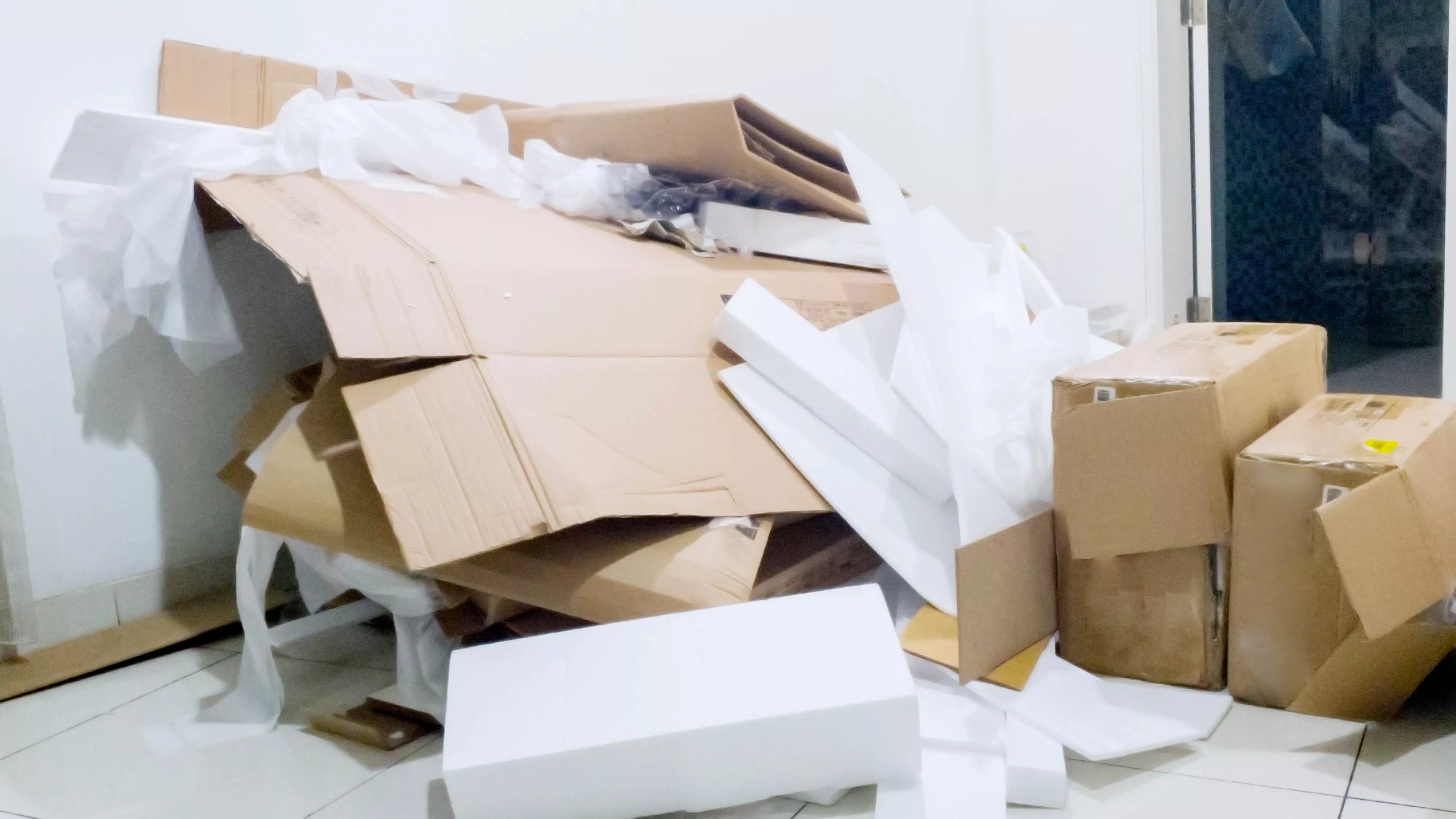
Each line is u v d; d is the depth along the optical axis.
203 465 1.65
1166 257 2.42
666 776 0.95
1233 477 1.15
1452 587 1.04
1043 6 2.44
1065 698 1.14
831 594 1.12
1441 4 3.06
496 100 1.93
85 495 1.50
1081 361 1.45
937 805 0.97
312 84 1.67
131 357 1.54
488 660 1.07
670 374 1.32
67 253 1.41
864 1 2.57
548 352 1.23
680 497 1.16
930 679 1.19
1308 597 1.11
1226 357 1.27
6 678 1.40
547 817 0.95
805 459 1.30
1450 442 1.16
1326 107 3.27
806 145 1.78
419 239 1.32
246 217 1.25
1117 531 1.19
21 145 1.40
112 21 1.48
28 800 1.11
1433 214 3.22
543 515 1.04
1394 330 3.37
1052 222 2.52
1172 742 1.07
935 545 1.30
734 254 1.79
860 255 1.84
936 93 2.58
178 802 1.09
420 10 1.91
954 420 1.24
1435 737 1.08
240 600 1.29
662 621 1.08
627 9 2.28
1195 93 2.45
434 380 1.15
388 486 1.08
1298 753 1.06
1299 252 3.42
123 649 1.50
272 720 1.29
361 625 1.65
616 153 1.77
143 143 1.36
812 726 0.95
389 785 1.11
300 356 1.77
